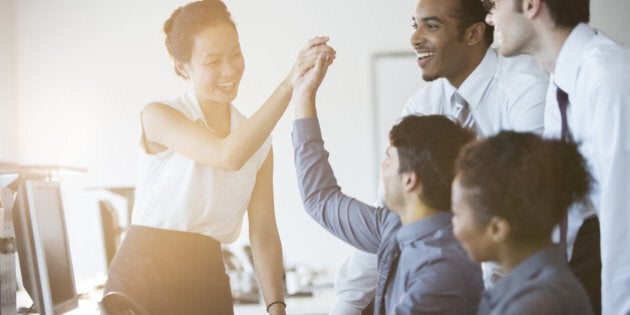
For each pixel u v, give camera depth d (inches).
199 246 85.7
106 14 280.2
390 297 71.0
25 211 89.9
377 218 77.0
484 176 54.8
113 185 277.0
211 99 87.9
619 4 271.6
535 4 79.0
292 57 276.7
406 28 273.3
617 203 71.9
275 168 272.5
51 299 90.5
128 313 81.0
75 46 280.4
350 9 275.0
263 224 91.9
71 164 278.1
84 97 280.1
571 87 78.2
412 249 67.5
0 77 273.1
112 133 278.5
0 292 79.7
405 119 69.6
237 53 87.2
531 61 96.7
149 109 87.6
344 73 274.2
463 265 65.2
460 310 64.7
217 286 86.6
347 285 104.0
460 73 99.6
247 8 277.3
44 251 91.4
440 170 66.3
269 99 83.9
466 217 56.1
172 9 279.7
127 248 85.8
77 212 275.4
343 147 273.6
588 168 57.9
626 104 72.2
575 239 84.4
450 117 71.5
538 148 55.2
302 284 201.3
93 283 166.2
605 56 74.8
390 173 69.3
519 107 94.6
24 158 278.4
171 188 85.7
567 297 52.9
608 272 72.1
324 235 270.5
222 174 86.0
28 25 280.8
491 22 84.7
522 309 52.9
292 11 276.1
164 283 84.3
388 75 273.1
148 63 279.3
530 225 54.3
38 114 279.9
